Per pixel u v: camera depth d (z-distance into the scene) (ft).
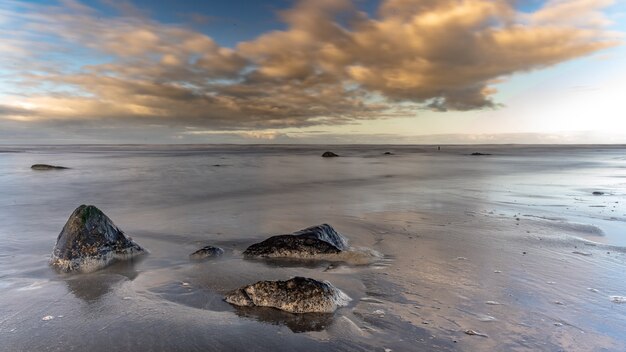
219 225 43.55
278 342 17.79
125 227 42.52
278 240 32.40
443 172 122.01
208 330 18.76
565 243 35.47
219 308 21.44
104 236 31.04
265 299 21.59
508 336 18.37
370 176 108.06
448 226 43.04
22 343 17.49
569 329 19.01
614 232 39.70
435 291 24.02
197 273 27.50
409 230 41.09
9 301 22.36
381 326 19.43
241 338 18.07
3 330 18.75
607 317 20.26
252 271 27.96
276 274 27.30
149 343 17.48
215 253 32.09
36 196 67.87
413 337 18.33
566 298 22.74
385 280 26.03
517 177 103.76
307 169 134.21
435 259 30.73
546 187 80.28
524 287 24.50
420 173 118.32
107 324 19.35
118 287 24.75
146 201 61.93
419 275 26.96
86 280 26.08
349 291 24.08
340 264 29.66
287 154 277.44
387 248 34.14
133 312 20.81
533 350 17.19
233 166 148.05
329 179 99.19
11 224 44.73
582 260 30.22
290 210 53.42
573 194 69.10
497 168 139.64
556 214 49.98
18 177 101.30
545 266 28.73
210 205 57.88
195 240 36.91
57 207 56.80
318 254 31.14
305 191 74.69
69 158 202.49
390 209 54.08
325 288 21.95
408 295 23.39
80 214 31.24
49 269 28.45
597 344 17.66
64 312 20.83
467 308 21.47
